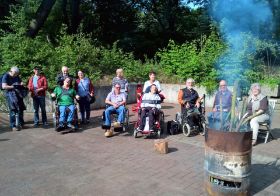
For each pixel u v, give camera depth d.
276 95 13.30
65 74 8.86
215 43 14.41
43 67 11.70
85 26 23.59
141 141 7.58
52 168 5.76
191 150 6.90
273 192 4.88
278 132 8.72
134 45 23.16
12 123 8.52
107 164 5.98
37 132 8.34
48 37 18.70
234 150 4.49
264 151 6.96
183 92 8.52
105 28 24.33
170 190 4.91
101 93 12.54
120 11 23.92
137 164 5.99
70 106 8.46
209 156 4.67
